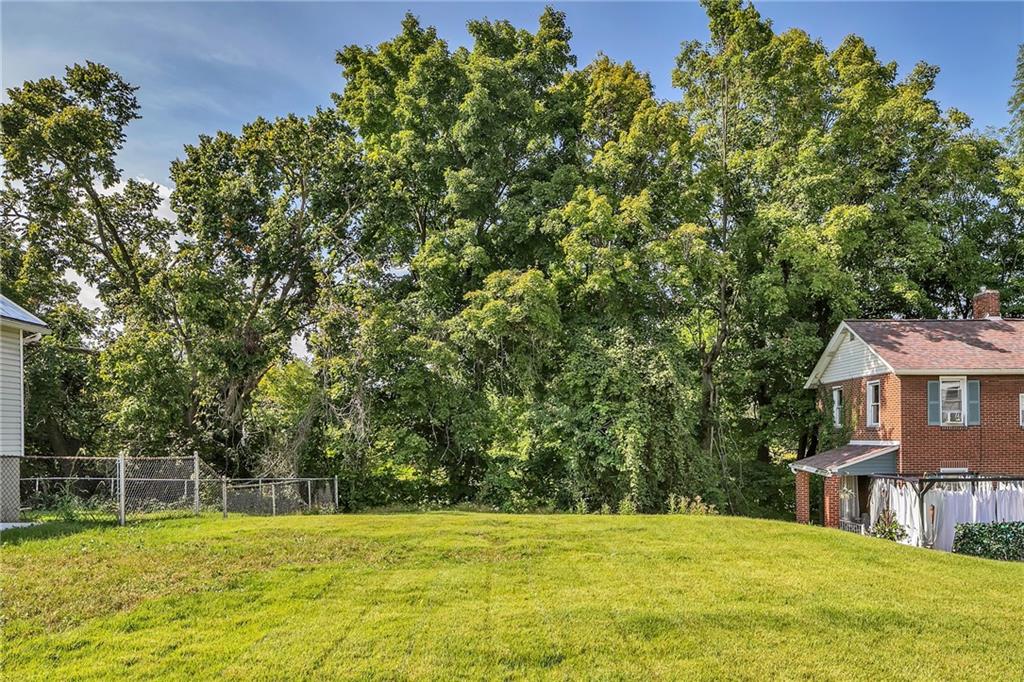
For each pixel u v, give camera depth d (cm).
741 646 665
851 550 1096
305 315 2311
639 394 2056
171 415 1942
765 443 2775
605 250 2059
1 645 615
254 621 698
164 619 696
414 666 598
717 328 2619
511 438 2141
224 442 2139
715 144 2516
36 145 1923
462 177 2203
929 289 2705
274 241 2203
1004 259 2634
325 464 2202
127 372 1817
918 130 2402
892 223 2430
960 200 2578
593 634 683
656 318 2333
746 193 2450
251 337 2170
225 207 2252
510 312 1997
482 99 2209
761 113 2452
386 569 911
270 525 1162
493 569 934
